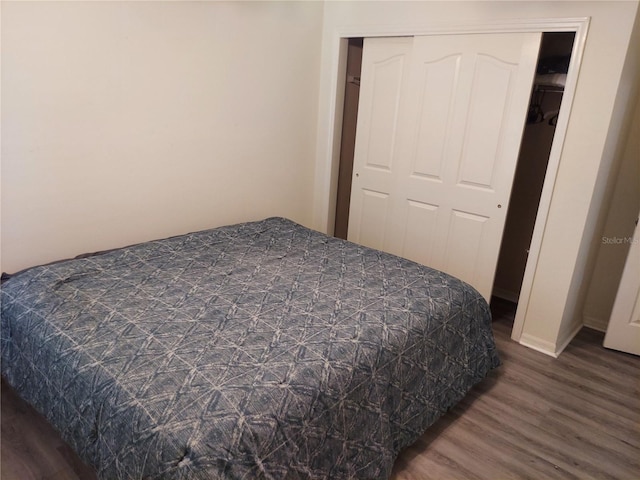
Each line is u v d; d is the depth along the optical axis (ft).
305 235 9.17
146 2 7.67
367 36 10.29
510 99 8.62
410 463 6.12
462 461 6.20
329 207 12.09
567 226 8.33
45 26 6.64
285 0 9.91
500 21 8.39
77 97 7.21
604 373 8.49
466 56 8.96
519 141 8.66
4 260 7.02
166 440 3.93
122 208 8.25
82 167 7.54
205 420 4.08
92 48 7.20
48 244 7.45
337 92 11.16
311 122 11.50
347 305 6.31
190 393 4.36
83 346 5.02
